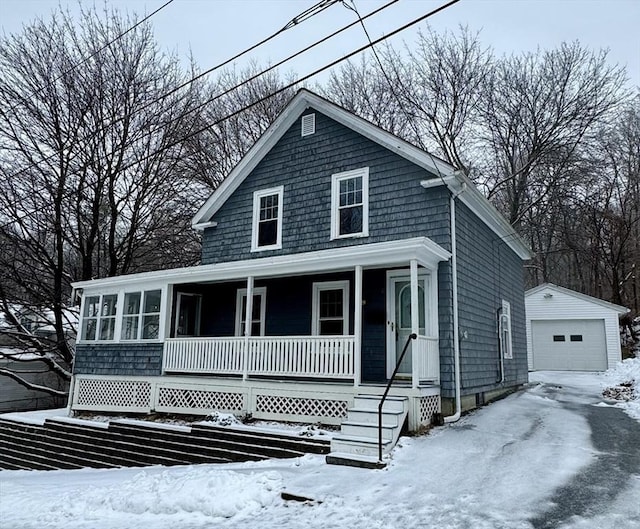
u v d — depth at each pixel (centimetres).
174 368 1144
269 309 1277
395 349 1058
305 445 775
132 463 909
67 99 1827
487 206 1186
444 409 923
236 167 1341
